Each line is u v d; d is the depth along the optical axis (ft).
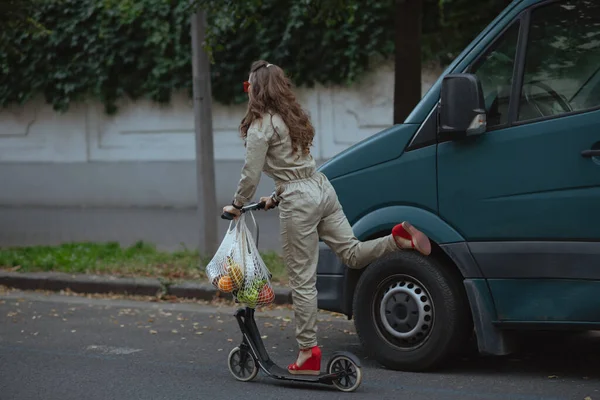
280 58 59.47
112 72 65.31
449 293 23.36
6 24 48.80
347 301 25.40
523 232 22.45
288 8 58.49
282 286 35.47
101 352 27.55
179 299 36.78
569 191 21.89
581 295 21.86
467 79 22.40
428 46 54.13
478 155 22.98
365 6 56.54
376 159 24.45
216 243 41.34
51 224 58.23
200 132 40.96
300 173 22.06
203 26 41.01
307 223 21.97
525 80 22.61
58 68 66.74
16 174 70.03
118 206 66.44
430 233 23.48
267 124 21.79
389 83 57.52
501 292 22.81
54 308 35.40
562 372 23.84
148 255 43.70
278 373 22.65
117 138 66.39
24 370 25.20
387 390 22.24
